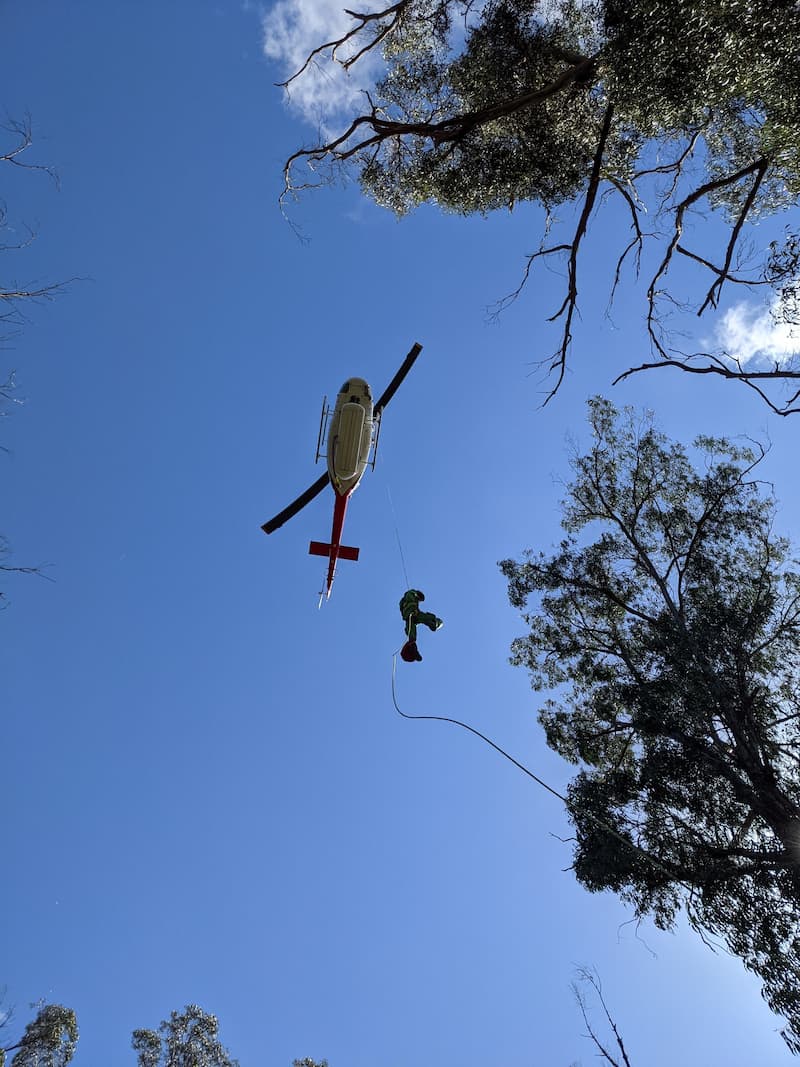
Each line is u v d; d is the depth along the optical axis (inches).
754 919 374.3
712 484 546.3
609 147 514.0
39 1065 624.1
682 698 433.1
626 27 390.6
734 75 391.9
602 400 614.5
